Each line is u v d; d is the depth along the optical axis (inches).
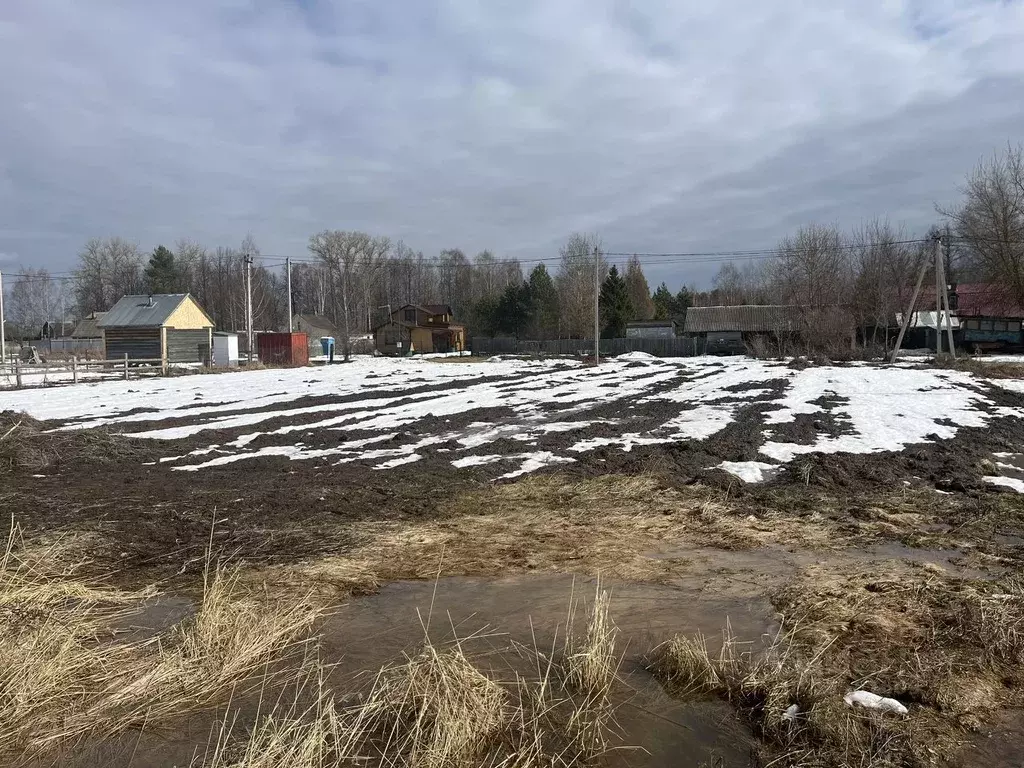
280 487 318.3
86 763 115.3
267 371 1195.3
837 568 205.8
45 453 382.6
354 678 143.1
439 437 466.9
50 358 1510.8
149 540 237.9
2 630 154.4
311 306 3457.2
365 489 312.2
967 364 1042.7
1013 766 112.4
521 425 517.7
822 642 155.8
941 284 1187.3
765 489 306.2
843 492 298.0
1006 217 1221.1
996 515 257.8
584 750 118.6
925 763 112.7
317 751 112.9
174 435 474.9
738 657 149.8
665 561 215.2
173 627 164.7
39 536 238.5
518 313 2433.6
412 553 223.8
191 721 127.9
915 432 453.1
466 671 132.6
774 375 979.3
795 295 1697.8
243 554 222.2
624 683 141.7
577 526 253.0
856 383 811.4
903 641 156.7
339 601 184.9
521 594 189.5
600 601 178.5
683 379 963.3
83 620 168.7
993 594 178.7
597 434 464.8
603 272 2463.1
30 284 3198.8
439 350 2262.6
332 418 572.4
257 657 151.2
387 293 3287.4
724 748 119.8
